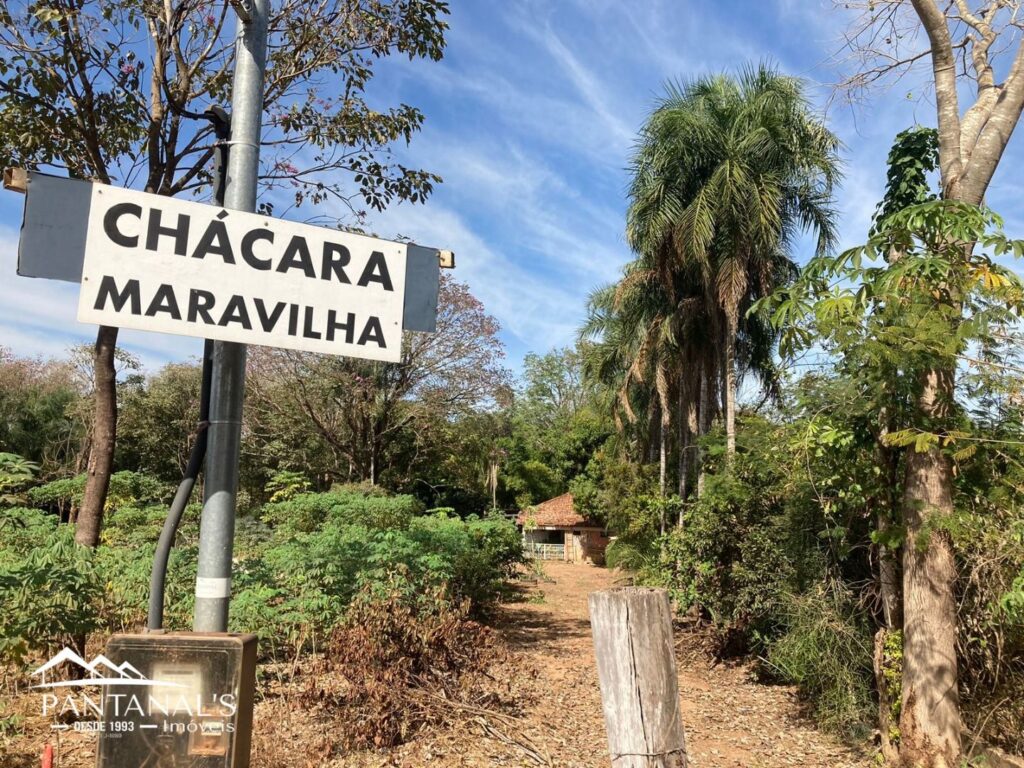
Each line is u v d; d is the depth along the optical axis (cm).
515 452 3962
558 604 1691
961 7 674
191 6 700
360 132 854
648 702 199
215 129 257
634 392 2273
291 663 726
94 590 536
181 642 192
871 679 733
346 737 575
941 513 548
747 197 1445
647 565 1275
